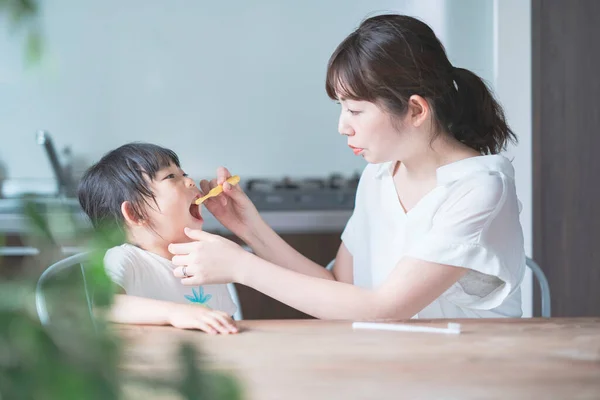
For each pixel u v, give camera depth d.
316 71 3.82
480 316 1.48
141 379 0.33
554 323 1.19
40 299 0.39
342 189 3.46
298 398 0.81
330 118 3.84
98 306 0.36
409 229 1.46
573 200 3.24
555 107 3.22
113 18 3.74
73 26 3.73
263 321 1.20
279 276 1.24
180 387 0.32
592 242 3.25
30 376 0.31
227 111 3.82
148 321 1.19
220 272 1.25
